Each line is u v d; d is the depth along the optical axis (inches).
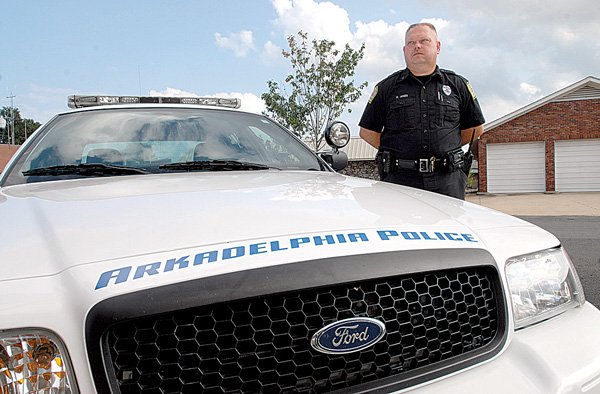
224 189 63.1
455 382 45.1
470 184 1003.3
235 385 39.2
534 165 832.3
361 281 42.7
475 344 49.1
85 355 36.8
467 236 52.5
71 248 42.4
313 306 41.6
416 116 125.0
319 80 705.0
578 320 56.1
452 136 125.6
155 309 37.1
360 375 42.8
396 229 49.5
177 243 42.8
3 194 69.1
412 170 127.0
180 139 95.4
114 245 42.6
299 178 79.0
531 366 48.4
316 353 41.2
